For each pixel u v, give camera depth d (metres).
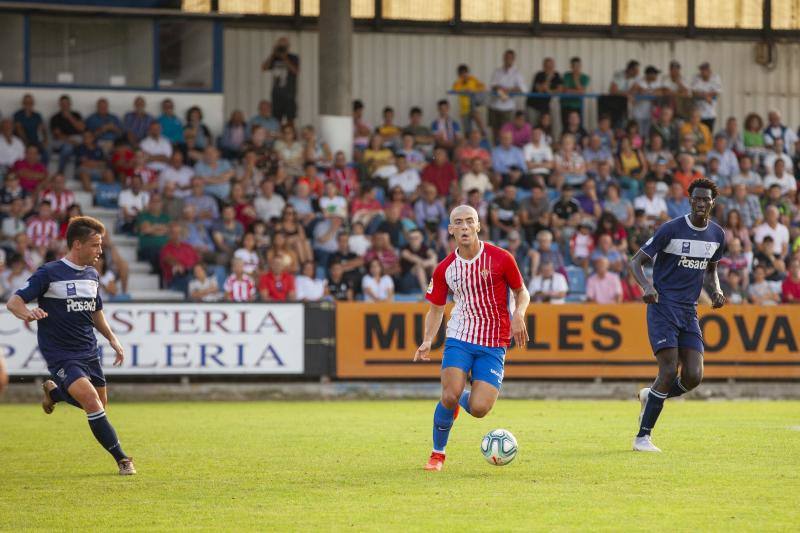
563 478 22.55
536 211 59.81
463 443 29.14
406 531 17.27
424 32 70.00
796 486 21.48
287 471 24.02
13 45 61.59
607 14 71.94
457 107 70.12
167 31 63.69
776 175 66.69
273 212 57.94
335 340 48.75
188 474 23.67
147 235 56.00
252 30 67.62
